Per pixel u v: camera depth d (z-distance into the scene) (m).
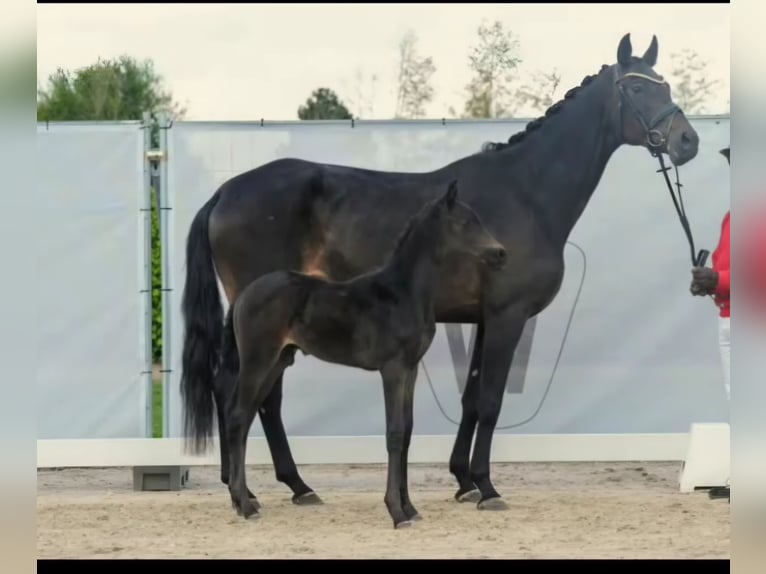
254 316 6.86
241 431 7.02
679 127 7.56
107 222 8.47
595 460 8.38
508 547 6.17
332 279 7.64
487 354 7.42
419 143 8.63
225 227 7.60
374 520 7.06
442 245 6.82
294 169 7.71
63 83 11.35
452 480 9.05
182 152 8.53
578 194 7.69
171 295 8.51
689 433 8.43
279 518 7.14
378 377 8.62
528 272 7.41
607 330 8.66
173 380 8.51
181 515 7.24
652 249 8.66
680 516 7.09
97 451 8.32
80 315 8.46
